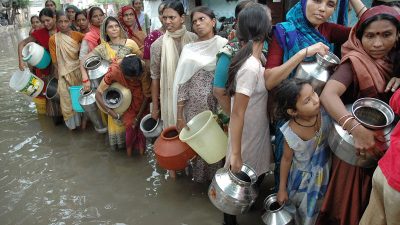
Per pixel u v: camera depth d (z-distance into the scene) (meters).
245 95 2.21
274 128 2.79
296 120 2.23
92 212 3.12
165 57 3.39
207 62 2.99
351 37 2.21
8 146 4.55
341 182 2.21
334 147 2.08
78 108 4.61
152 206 3.16
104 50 4.19
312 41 2.40
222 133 2.78
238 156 2.33
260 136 2.56
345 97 2.24
